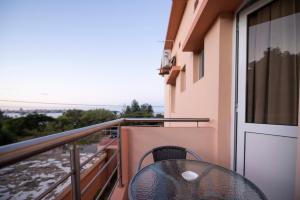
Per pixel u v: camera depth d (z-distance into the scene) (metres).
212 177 1.24
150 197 0.96
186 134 2.36
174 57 6.04
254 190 1.07
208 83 2.50
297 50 1.61
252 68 1.95
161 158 1.99
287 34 1.67
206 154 2.32
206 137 2.33
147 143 2.37
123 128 2.34
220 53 2.13
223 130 2.13
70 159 0.95
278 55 1.73
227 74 2.13
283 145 1.64
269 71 1.80
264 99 1.83
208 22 2.35
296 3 1.62
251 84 1.96
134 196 0.96
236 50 2.06
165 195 0.99
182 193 1.01
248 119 1.95
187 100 4.04
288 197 1.60
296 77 1.60
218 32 2.16
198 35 2.75
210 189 1.07
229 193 1.03
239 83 2.03
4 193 1.84
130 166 2.35
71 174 0.94
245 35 1.97
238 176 1.27
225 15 2.13
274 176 1.69
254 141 1.86
